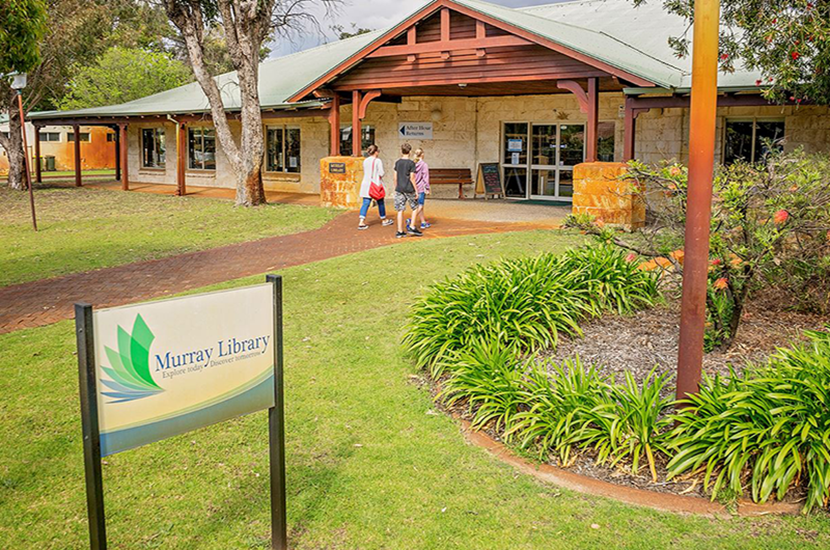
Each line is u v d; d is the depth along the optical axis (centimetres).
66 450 518
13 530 413
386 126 2069
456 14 1509
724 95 1318
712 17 421
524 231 1335
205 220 1694
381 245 1274
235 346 339
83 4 2939
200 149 2647
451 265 1054
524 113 1959
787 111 1562
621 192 1344
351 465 480
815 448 391
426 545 385
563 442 466
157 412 312
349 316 838
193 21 1875
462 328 643
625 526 392
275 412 363
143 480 468
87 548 395
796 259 637
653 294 752
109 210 1961
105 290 1033
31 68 950
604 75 1364
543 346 621
